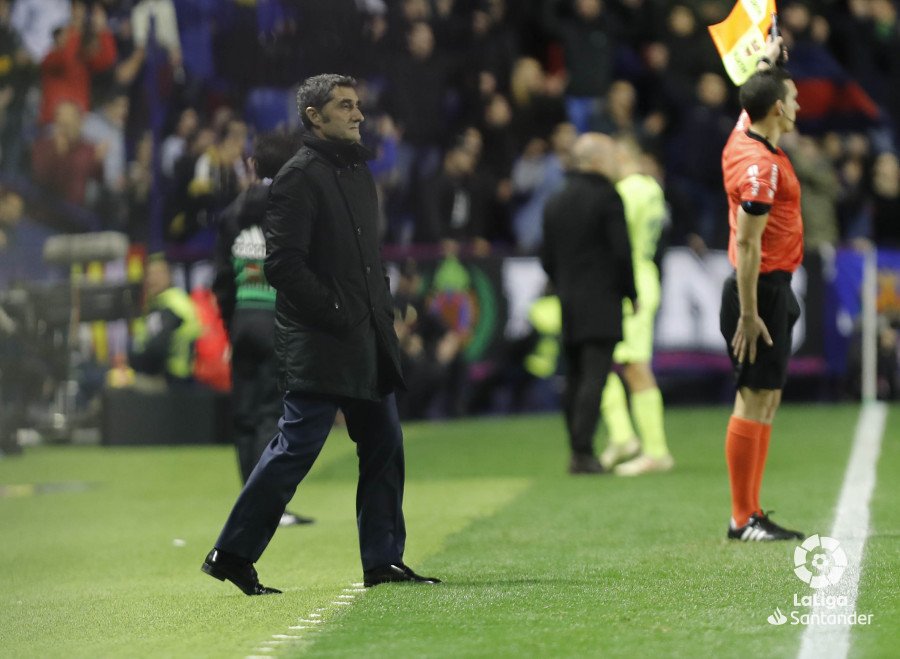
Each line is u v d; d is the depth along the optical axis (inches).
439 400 1939.0
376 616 669.9
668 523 993.5
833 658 559.5
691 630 616.4
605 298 1309.1
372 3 2046.0
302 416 736.3
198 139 1958.7
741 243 841.5
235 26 1993.1
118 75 2080.5
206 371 1861.5
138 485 1434.5
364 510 761.6
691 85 2321.6
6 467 1614.2
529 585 741.3
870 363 2100.1
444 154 2142.0
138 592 816.9
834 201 2209.6
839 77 2465.6
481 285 1968.5
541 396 1999.3
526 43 2389.3
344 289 729.0
